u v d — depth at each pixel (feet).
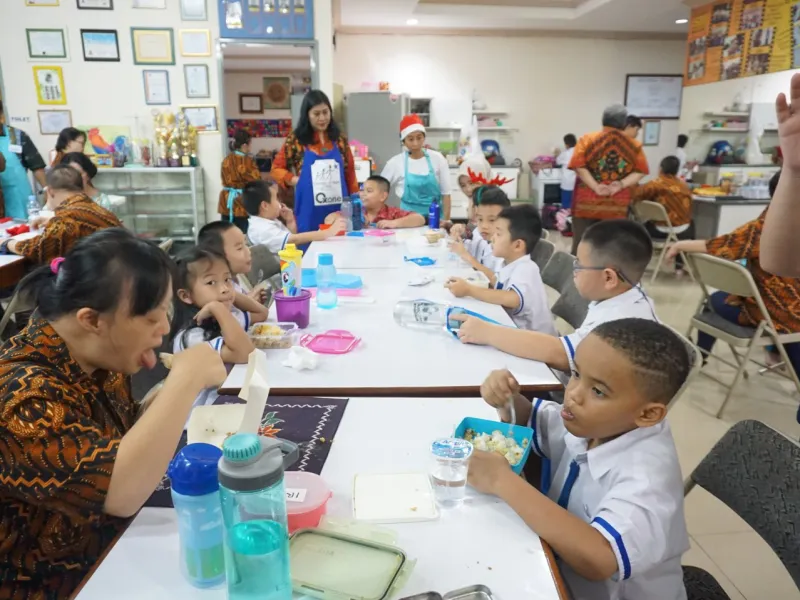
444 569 2.65
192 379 3.00
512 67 28.89
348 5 22.33
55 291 2.95
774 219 3.46
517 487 3.10
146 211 18.20
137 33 17.15
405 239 11.01
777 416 9.29
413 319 6.16
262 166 23.57
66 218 9.57
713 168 19.71
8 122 17.39
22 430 2.68
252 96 23.35
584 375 3.39
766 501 3.48
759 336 8.89
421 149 13.57
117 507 2.73
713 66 19.04
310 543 2.77
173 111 17.75
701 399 9.89
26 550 3.07
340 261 9.24
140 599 2.48
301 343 5.52
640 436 3.39
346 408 4.26
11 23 16.90
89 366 3.18
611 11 23.54
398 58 28.48
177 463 2.53
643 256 5.33
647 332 3.32
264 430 3.90
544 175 28.50
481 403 4.34
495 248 7.73
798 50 15.51
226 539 2.33
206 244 6.36
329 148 12.15
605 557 2.87
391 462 3.53
